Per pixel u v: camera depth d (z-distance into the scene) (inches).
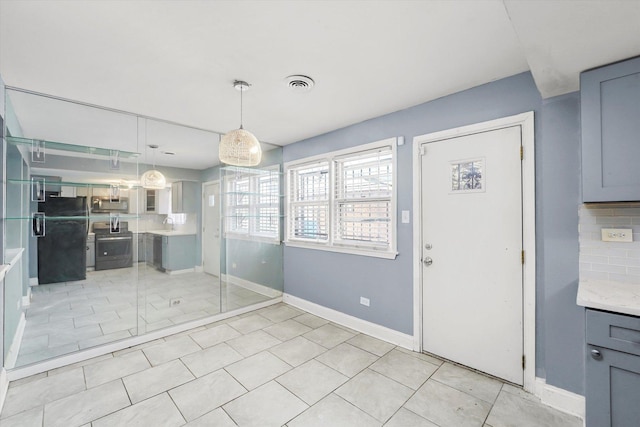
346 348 106.7
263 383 84.9
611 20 44.9
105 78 84.0
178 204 127.0
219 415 71.7
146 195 118.3
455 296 95.1
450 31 63.0
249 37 65.2
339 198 133.0
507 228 84.7
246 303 149.6
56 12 55.9
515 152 83.4
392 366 94.0
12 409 73.3
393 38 65.6
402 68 79.1
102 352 102.0
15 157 89.6
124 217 112.7
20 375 86.9
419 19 58.9
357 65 77.5
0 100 80.4
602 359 52.0
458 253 94.3
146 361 97.3
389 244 113.3
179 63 76.2
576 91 72.1
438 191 99.1
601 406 52.1
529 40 51.0
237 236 147.4
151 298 119.8
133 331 113.8
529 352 80.2
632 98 56.3
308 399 77.9
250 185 152.2
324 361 97.3
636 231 65.7
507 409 73.5
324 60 75.2
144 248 118.1
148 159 118.6
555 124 75.0
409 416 71.4
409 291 106.5
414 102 102.6
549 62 58.1
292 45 68.4
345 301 129.0
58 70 79.0
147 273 118.6
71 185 100.2
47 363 91.4
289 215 160.4
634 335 49.2
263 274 156.6
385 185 115.6
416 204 104.0
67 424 68.2
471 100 91.3
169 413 72.2
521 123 82.0
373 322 118.0
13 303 91.1
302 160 150.6
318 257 141.9
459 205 94.2
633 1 40.8
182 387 82.8
